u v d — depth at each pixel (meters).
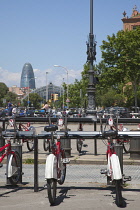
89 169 10.86
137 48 46.56
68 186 7.73
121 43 46.50
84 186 7.72
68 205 6.12
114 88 59.41
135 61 46.12
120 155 7.60
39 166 11.55
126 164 11.77
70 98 81.56
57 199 6.54
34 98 143.38
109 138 6.48
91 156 12.98
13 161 7.36
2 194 6.95
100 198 6.58
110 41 46.97
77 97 79.81
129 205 6.06
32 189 7.38
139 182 8.61
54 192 6.18
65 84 84.69
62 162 6.71
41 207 6.02
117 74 46.88
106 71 47.94
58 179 6.33
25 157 12.79
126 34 47.12
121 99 72.31
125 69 46.66
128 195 6.80
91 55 25.86
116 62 47.69
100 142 18.83
